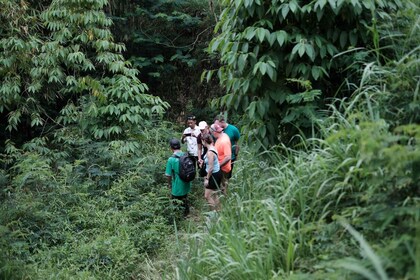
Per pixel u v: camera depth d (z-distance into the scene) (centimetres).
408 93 328
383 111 339
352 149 334
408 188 262
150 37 1303
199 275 363
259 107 463
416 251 210
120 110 895
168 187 762
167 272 480
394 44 403
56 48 887
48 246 591
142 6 1291
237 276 322
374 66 377
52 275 503
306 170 360
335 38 455
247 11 477
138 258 577
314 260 293
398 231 249
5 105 879
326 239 301
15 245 525
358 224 283
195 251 396
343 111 439
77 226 642
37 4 1021
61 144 903
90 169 786
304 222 334
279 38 436
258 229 343
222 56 493
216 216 444
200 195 808
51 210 658
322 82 477
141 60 1266
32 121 914
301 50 427
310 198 344
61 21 912
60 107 1084
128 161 825
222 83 521
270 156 460
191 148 863
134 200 714
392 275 218
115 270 535
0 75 878
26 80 934
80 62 926
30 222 608
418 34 390
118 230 622
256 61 464
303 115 445
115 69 928
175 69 1331
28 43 867
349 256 268
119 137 912
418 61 318
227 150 614
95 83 896
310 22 464
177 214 700
